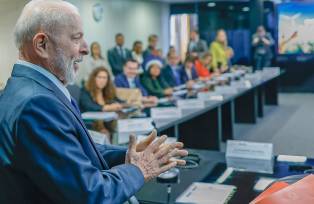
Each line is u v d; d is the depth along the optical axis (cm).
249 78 370
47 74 97
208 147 308
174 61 540
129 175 94
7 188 90
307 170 153
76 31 97
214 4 611
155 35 795
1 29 133
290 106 221
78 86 338
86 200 84
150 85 440
